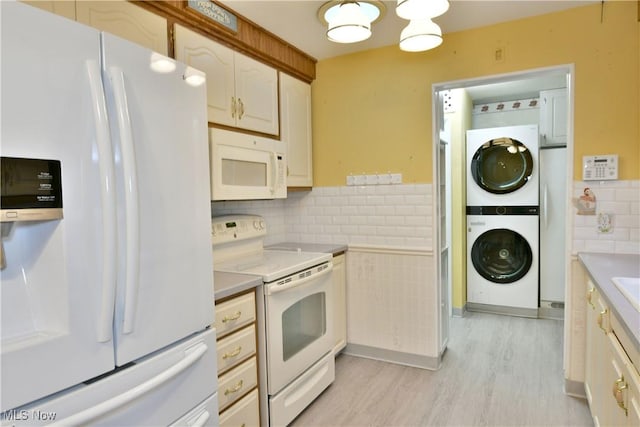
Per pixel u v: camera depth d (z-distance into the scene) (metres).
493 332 3.50
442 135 2.99
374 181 2.94
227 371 1.79
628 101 2.19
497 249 3.99
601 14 2.22
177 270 1.26
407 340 2.88
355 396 2.46
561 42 2.32
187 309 1.30
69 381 0.95
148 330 1.16
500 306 3.96
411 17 1.76
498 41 2.48
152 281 1.17
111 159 1.01
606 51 2.22
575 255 2.35
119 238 1.05
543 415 2.20
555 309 3.81
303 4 2.14
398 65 2.80
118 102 1.04
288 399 2.12
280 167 2.52
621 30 2.19
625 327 1.18
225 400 1.77
